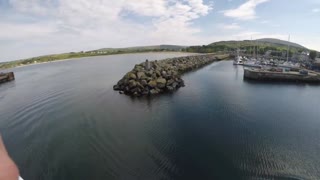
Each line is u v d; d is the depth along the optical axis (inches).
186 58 4030.5
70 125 1088.8
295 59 4298.7
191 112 1262.3
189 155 785.6
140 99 1569.9
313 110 1344.7
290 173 682.2
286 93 1804.9
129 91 1770.4
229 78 2576.3
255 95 1716.3
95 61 6422.2
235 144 869.8
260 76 2460.6
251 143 880.9
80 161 757.3
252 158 767.1
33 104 1539.1
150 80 1844.2
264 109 1347.2
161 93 1744.6
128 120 1135.6
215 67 3865.7
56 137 954.1
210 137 932.0
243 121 1128.8
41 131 1032.8
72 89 1999.3
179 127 1037.8
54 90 2000.5
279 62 3705.7
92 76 2886.3
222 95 1688.0
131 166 721.0
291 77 2374.5
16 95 1884.8
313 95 1745.8
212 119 1148.5
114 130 1008.2
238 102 1492.4
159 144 868.6
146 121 1118.4
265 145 866.1
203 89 1904.5
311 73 2476.6
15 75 3617.1
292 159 762.2
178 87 1973.4
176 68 3088.1
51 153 818.8
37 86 2294.5
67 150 834.8
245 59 4724.4
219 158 767.1
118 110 1314.0
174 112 1262.3
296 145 868.0
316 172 688.4
